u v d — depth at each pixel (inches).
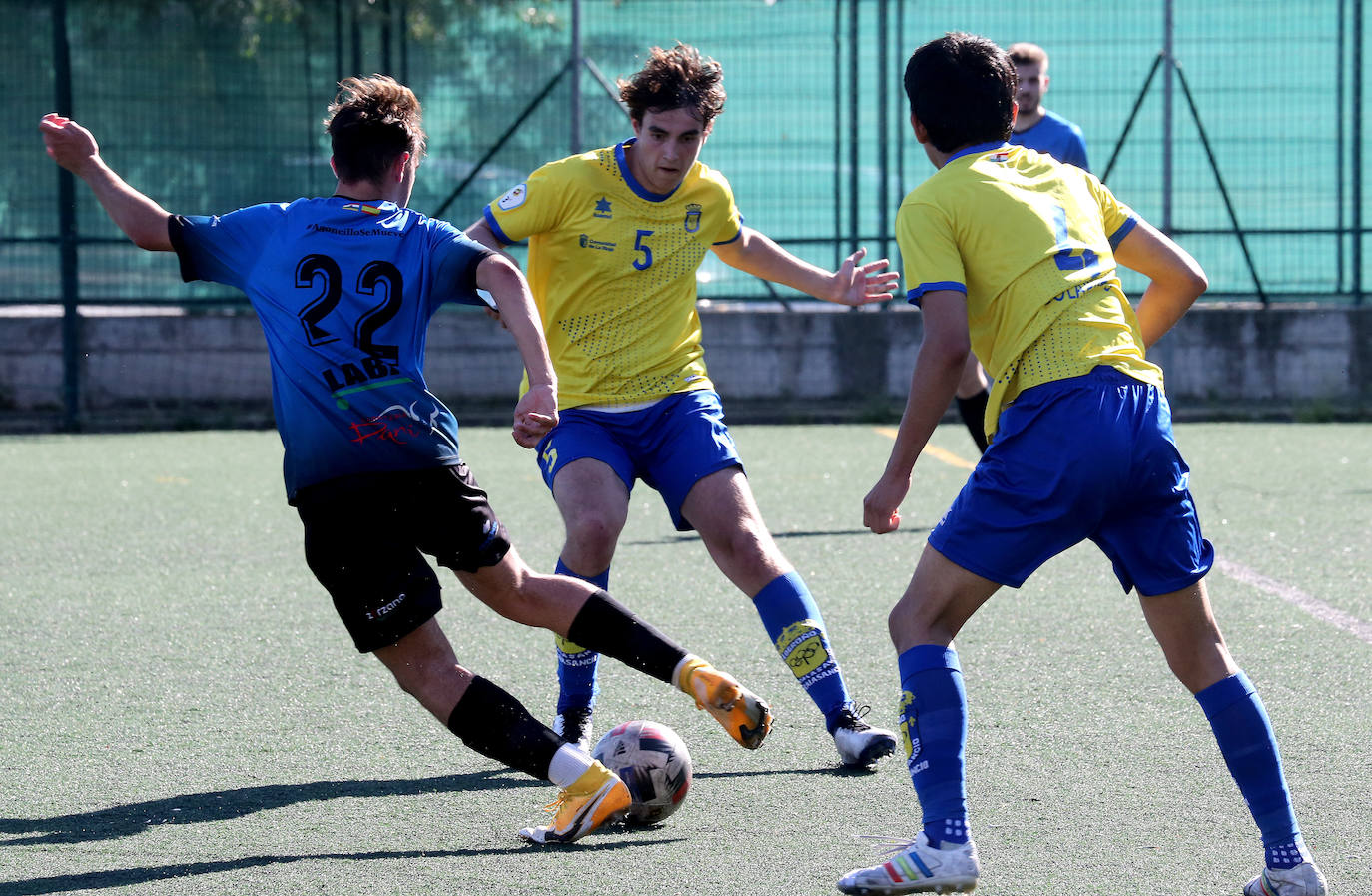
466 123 1829.5
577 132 1824.6
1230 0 1831.9
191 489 1331.2
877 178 1852.9
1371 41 1829.5
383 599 482.9
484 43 1824.6
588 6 1830.7
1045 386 440.1
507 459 1502.2
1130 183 1859.0
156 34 1781.5
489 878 464.4
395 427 485.1
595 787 486.0
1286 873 431.8
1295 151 1847.9
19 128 1774.1
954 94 470.3
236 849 493.4
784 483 1336.1
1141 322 501.7
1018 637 773.9
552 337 636.1
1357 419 1781.5
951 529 445.1
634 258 623.8
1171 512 446.3
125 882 463.2
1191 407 1846.7
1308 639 761.0
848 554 1007.0
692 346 642.8
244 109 1808.6
